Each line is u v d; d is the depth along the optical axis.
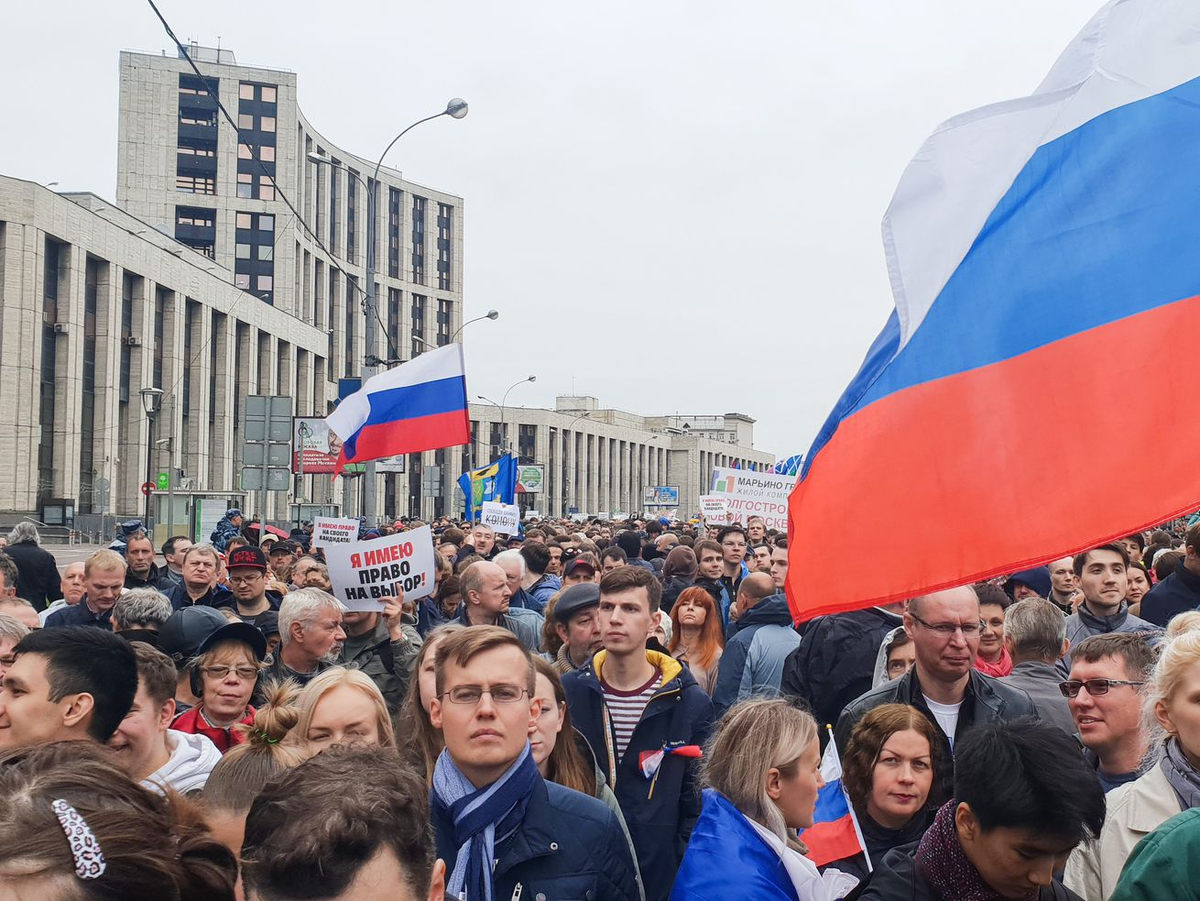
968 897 2.80
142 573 11.02
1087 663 4.17
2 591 7.69
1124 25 3.69
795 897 3.30
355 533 9.70
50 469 52.44
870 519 3.69
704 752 4.66
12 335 49.03
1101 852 3.50
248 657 5.14
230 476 66.31
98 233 54.47
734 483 16.77
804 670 6.26
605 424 128.12
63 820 1.59
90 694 3.49
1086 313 3.50
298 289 83.75
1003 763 2.71
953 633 4.67
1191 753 3.40
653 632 6.08
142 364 58.28
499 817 3.22
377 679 6.95
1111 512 3.31
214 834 2.05
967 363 3.64
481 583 7.30
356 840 1.92
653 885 4.75
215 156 81.25
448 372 10.20
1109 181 3.59
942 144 3.79
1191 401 3.28
